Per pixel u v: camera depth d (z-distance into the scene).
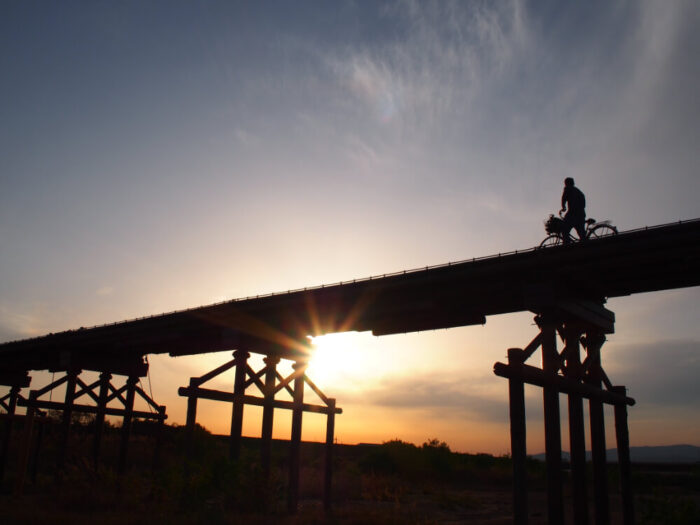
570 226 20.95
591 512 29.33
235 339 25.89
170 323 29.27
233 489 23.62
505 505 35.62
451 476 54.38
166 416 37.00
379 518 23.27
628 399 22.31
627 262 16.89
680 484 49.16
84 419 64.38
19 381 40.75
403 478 50.16
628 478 21.39
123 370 35.97
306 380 27.33
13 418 27.91
